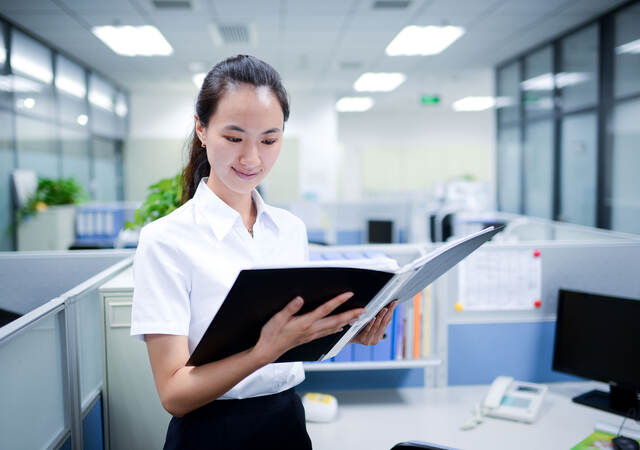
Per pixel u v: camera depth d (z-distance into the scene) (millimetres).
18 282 1417
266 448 710
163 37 4316
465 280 1437
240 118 604
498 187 5961
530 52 4984
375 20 3914
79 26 3988
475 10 3729
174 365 614
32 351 814
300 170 7223
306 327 574
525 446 1104
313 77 6102
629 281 1494
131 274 1226
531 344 1471
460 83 6602
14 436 752
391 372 1442
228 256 694
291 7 3588
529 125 5191
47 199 4285
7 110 3855
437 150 9023
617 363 1255
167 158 7023
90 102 5621
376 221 4777
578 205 4355
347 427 1212
